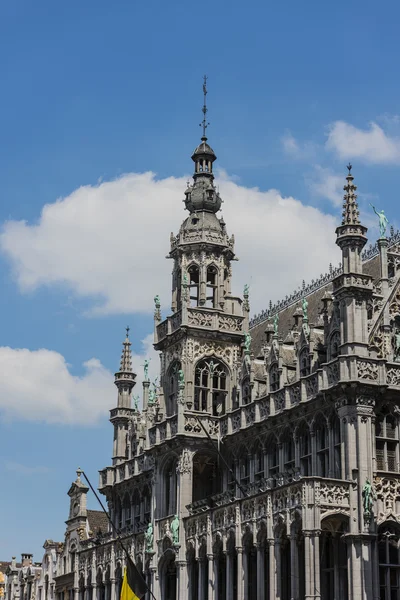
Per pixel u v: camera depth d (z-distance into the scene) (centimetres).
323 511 5725
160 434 7444
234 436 7094
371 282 6119
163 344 7750
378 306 6266
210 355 7500
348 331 6009
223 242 7762
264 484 6431
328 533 5975
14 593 11556
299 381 6438
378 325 6200
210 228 7769
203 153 8100
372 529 5738
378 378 5962
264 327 8019
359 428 5869
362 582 5647
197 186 8006
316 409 6256
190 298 7838
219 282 7706
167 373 7706
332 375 6075
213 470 7406
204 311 7538
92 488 7469
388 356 6153
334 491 5778
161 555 7262
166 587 7338
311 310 7375
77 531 9519
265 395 6788
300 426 6456
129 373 9112
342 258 6144
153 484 7562
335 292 6134
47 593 10269
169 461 7419
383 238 6450
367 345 6022
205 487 7431
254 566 6575
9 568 11938
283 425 6600
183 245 7725
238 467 7094
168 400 7675
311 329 6562
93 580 8488
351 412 5922
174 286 7881
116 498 8831
